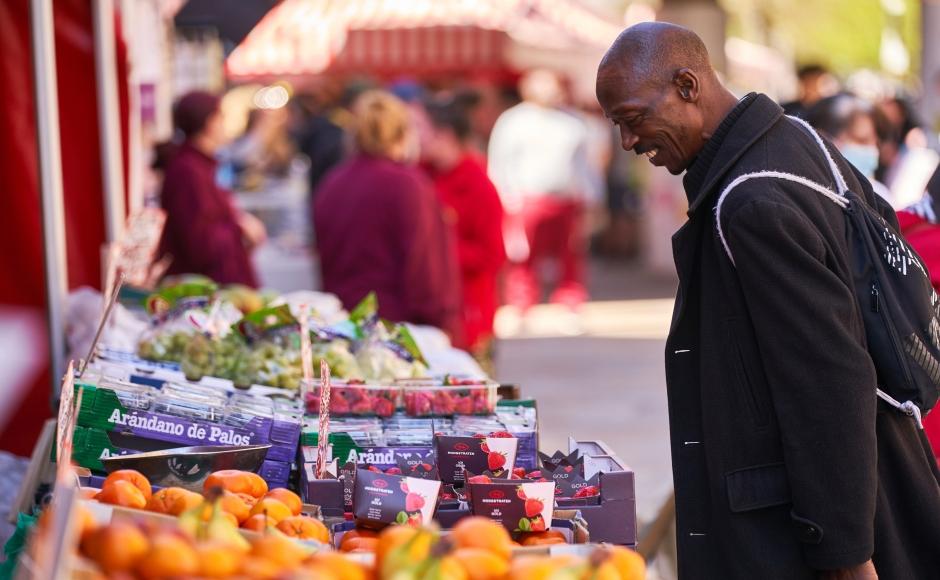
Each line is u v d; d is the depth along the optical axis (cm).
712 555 352
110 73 688
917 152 798
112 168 692
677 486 357
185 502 302
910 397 343
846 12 3148
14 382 617
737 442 340
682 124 349
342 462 392
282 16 1449
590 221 2531
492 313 930
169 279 748
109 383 401
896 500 352
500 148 1647
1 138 621
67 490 221
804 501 326
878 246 345
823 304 323
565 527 337
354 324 509
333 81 1490
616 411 1105
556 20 1579
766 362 330
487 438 368
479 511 329
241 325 489
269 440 395
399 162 763
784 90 2941
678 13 1875
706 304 346
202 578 229
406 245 741
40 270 627
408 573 239
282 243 1102
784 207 326
